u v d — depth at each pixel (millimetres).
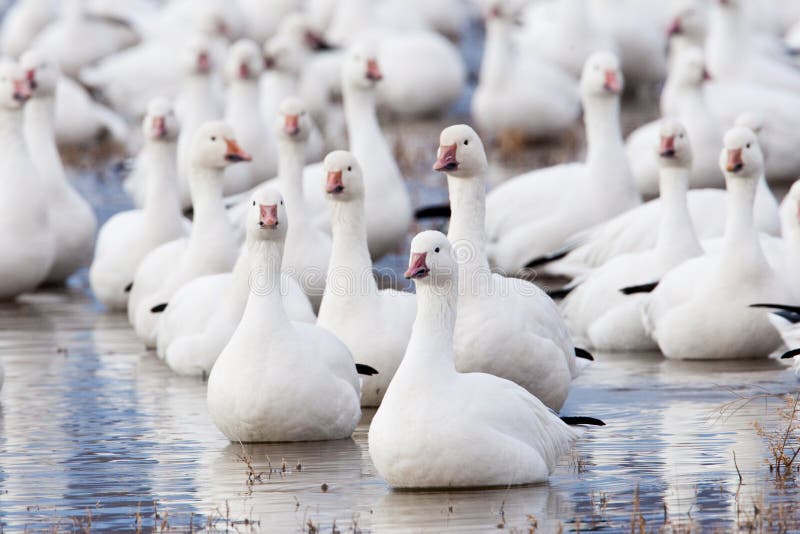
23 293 20141
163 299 16531
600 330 16234
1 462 11734
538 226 20156
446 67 36250
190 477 11211
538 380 12438
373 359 13320
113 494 10789
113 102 35469
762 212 19156
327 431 12219
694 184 23625
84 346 16812
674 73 29453
